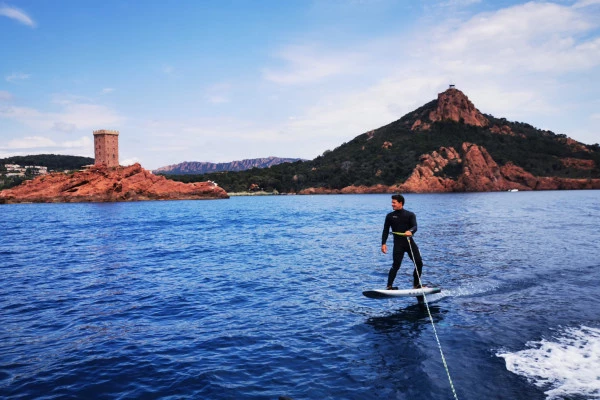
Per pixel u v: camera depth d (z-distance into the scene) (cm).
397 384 477
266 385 488
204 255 1633
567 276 1048
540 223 2775
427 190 16362
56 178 11506
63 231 2903
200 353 599
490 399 430
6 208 8262
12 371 545
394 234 909
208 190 13325
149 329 718
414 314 772
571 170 18025
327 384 485
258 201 11725
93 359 583
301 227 2961
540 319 700
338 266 1327
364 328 696
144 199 12062
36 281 1155
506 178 17100
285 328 707
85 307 872
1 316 809
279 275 1191
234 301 902
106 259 1561
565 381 465
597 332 627
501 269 1171
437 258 1409
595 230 2230
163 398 462
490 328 664
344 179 18875
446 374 498
